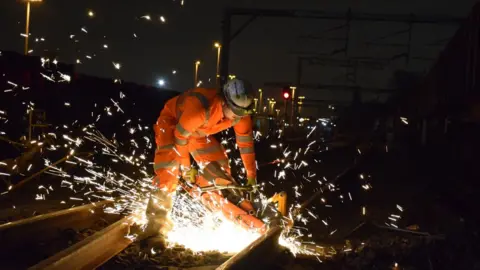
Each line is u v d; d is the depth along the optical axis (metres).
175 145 6.18
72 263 4.84
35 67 21.25
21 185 10.72
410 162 27.25
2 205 9.09
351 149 39.34
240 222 6.34
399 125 42.56
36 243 6.01
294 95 44.06
